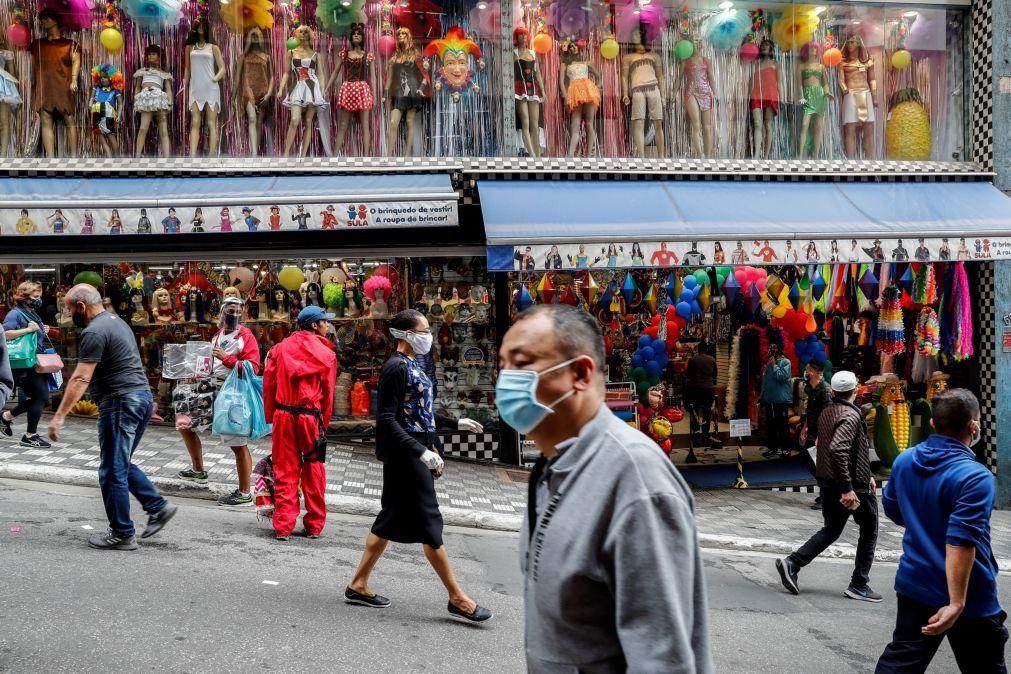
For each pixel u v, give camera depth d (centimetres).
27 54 988
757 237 921
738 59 1106
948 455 378
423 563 648
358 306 1044
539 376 204
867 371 1162
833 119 1130
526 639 205
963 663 378
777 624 581
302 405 661
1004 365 1067
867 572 652
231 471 843
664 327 1093
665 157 1086
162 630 453
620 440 194
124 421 581
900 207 1030
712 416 1177
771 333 1139
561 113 1067
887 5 1124
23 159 962
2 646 414
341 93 1020
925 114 1141
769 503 989
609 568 188
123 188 924
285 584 551
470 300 1052
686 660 179
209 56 1004
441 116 1048
